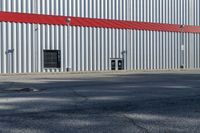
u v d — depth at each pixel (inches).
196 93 662.5
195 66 1942.7
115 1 1663.4
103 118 423.2
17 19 1423.5
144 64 1752.0
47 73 1418.6
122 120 412.8
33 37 1460.4
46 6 1488.7
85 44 1581.0
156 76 1187.9
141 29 1738.4
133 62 1717.5
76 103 531.8
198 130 368.5
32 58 1459.2
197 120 414.9
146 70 1681.8
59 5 1518.2
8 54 1408.7
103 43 1628.9
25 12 1441.9
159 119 419.5
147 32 1761.8
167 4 1829.5
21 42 1434.5
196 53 1943.9
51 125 386.6
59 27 1518.2
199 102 546.9
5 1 1403.8
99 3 1616.6
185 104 527.2
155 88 750.5
